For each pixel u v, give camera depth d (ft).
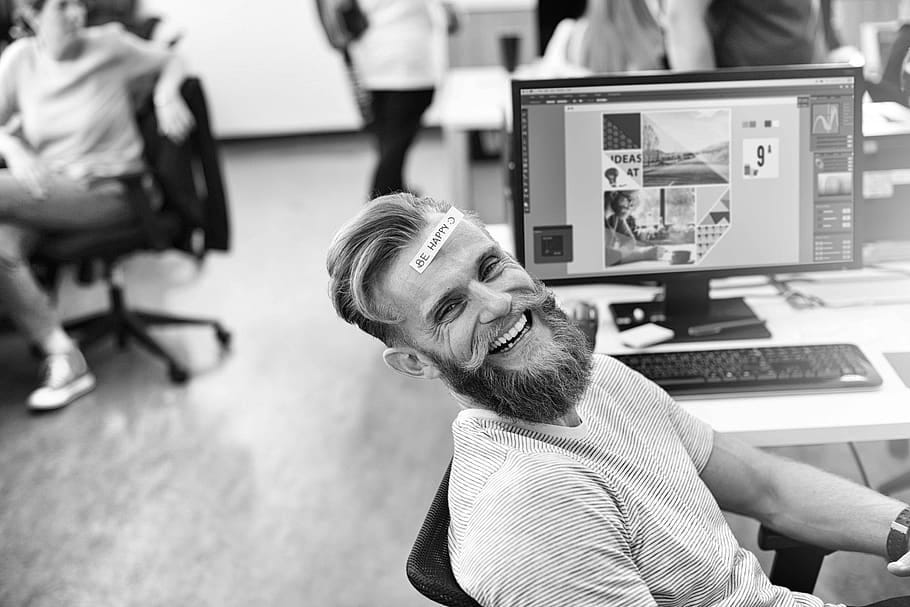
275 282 15.11
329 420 10.80
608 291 7.18
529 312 4.07
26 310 11.43
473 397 4.04
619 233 6.31
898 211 7.20
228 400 11.37
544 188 6.23
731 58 8.78
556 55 14.03
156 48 12.05
